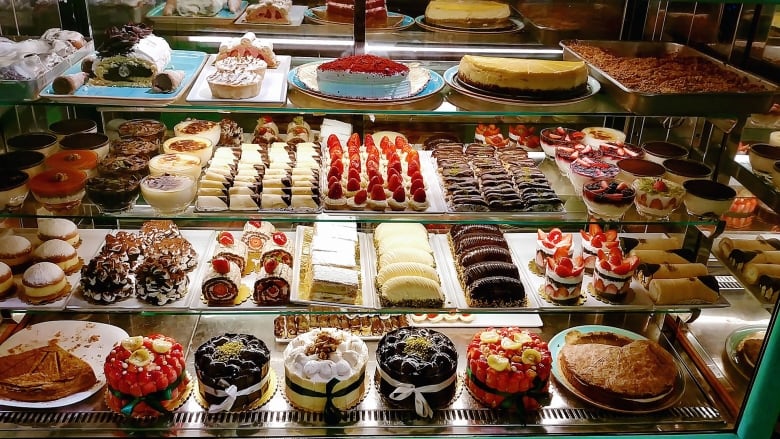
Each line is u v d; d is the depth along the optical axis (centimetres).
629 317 297
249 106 215
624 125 288
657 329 292
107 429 227
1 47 220
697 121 265
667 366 260
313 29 260
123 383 227
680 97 213
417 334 255
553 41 274
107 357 238
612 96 229
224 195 231
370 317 285
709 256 271
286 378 240
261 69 231
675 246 283
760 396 233
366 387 251
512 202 241
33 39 242
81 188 227
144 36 229
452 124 288
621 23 276
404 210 237
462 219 237
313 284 240
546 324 292
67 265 246
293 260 261
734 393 249
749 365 247
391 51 264
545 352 247
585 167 249
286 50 263
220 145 276
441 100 228
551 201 243
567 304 252
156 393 229
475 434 234
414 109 219
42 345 257
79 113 266
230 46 245
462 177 253
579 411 245
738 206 243
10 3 252
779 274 242
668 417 244
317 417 236
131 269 251
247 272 260
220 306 238
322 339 247
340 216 233
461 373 262
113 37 217
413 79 239
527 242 289
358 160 247
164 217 228
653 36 278
